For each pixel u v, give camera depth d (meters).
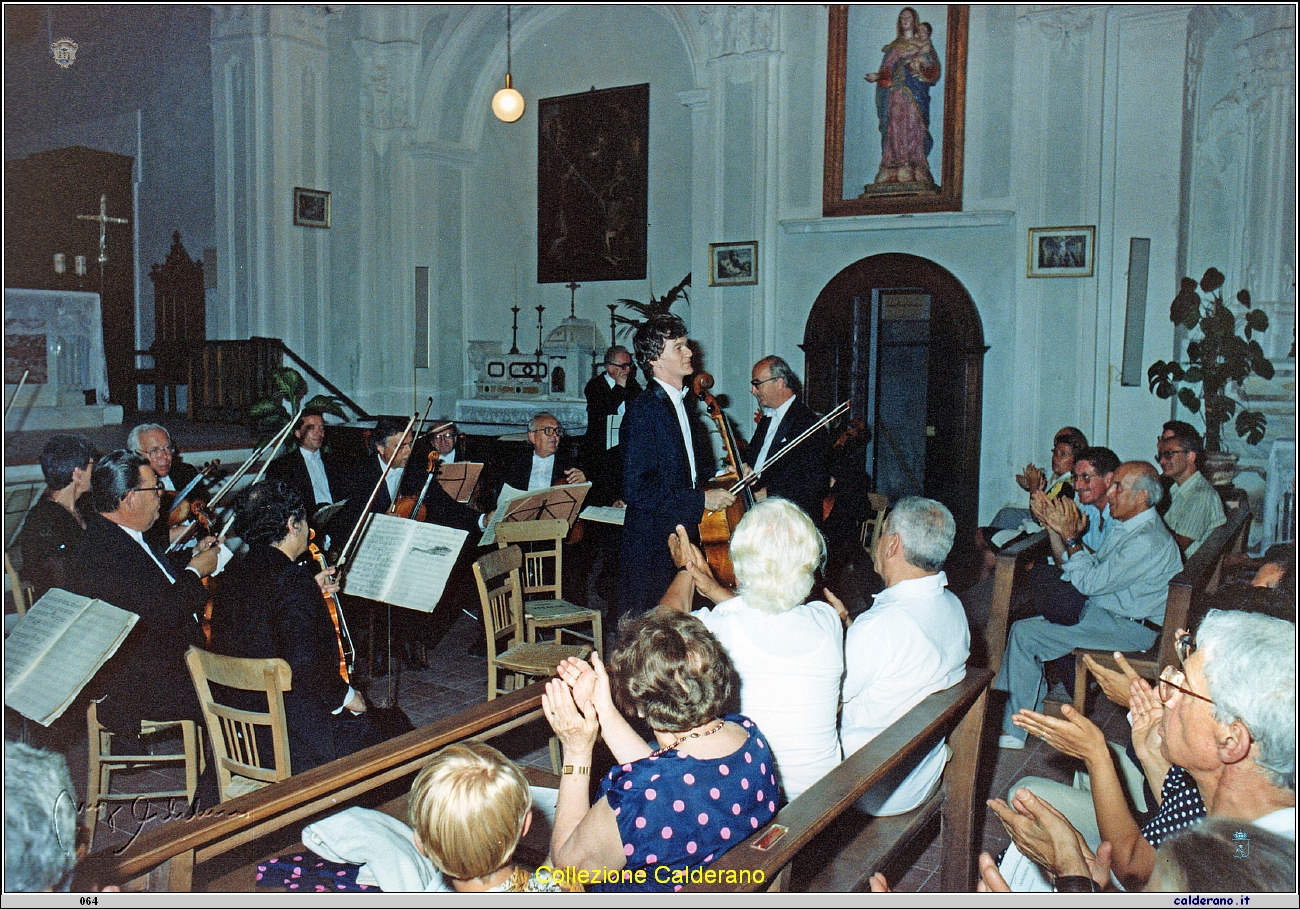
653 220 10.02
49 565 3.67
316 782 2.12
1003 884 1.75
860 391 9.04
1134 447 7.72
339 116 10.00
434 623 5.44
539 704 2.70
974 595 6.78
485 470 8.50
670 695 1.96
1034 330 7.97
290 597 3.01
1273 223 7.71
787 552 2.47
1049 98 7.79
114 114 10.75
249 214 9.58
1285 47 7.48
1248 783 1.65
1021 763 4.18
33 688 2.52
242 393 9.41
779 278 8.98
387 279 10.38
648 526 3.66
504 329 10.92
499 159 10.82
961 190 8.18
